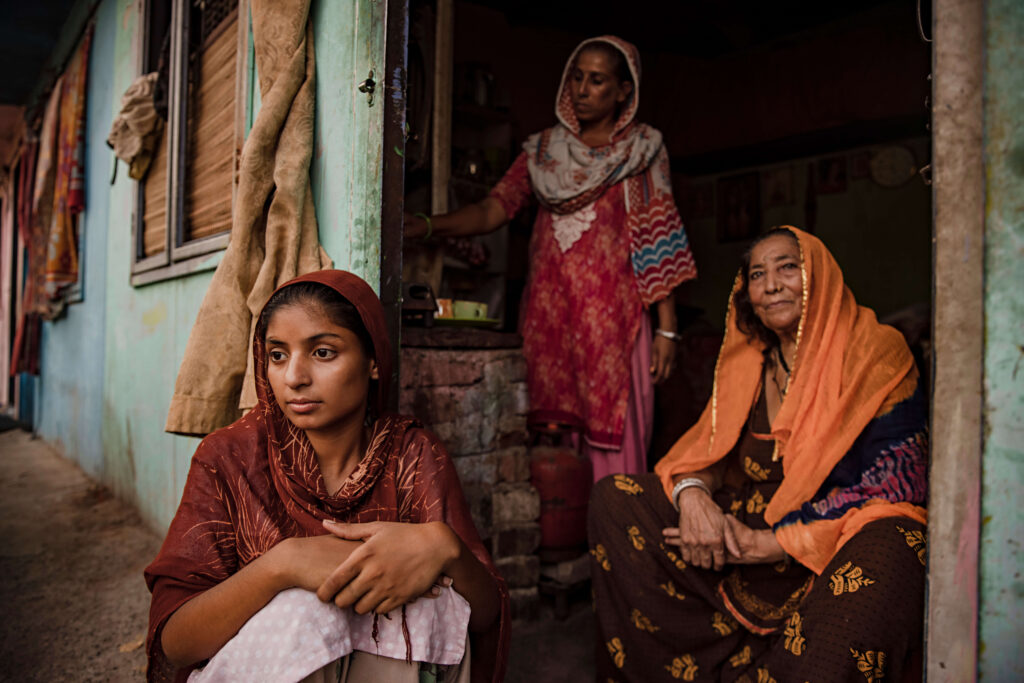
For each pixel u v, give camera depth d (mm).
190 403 1828
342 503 1206
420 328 2312
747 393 1902
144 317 3555
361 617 1103
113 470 4109
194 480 1196
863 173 5957
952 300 1007
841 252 6094
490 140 4176
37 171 6324
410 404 2215
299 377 1137
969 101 986
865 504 1556
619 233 2682
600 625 1897
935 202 1021
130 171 3543
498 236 3865
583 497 2502
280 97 1901
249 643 1011
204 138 2893
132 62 3787
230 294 1870
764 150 6137
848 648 1354
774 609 1686
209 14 2895
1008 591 956
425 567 1077
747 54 6059
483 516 2375
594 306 2656
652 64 6438
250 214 1899
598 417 2635
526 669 2037
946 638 1020
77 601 2547
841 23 5574
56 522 3592
